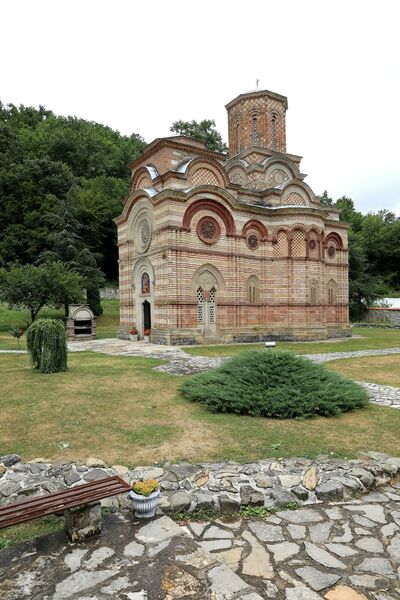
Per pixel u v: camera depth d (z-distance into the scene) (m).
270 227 29.14
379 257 67.88
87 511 4.61
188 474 6.03
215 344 25.28
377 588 3.94
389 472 6.37
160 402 10.34
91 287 44.16
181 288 24.89
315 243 29.39
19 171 50.28
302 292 28.64
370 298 53.22
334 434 8.01
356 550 4.54
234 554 4.49
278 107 34.31
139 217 28.14
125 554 4.29
